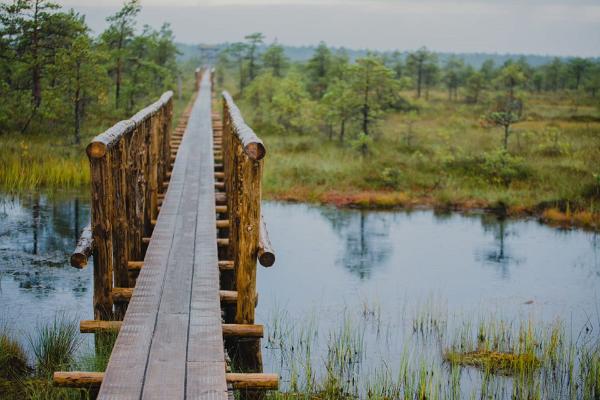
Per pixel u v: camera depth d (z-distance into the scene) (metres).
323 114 26.30
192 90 42.50
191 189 9.33
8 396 5.77
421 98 44.47
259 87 32.38
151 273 5.80
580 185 18.08
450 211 17.17
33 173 15.56
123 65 25.73
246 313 5.57
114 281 6.36
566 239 14.56
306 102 27.25
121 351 4.27
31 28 21.02
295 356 7.72
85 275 10.02
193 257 6.27
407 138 25.45
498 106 33.25
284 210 16.72
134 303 5.12
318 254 12.82
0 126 20.23
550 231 15.29
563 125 31.66
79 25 21.27
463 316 9.56
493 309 9.98
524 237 14.70
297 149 23.30
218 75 57.00
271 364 7.45
